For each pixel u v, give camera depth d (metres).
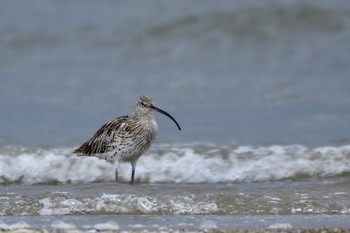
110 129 20.89
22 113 30.88
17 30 44.28
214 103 32.78
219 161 22.94
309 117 29.98
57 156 23.06
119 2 46.88
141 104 20.86
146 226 16.53
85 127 28.72
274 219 17.45
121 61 40.94
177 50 42.25
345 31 42.56
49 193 18.75
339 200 18.88
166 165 22.64
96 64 40.28
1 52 42.47
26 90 34.97
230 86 35.84
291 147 24.23
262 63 39.84
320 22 42.75
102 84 36.34
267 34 42.59
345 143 25.41
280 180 21.77
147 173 22.12
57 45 43.47
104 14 45.81
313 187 20.11
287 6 43.62
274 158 23.05
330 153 23.30
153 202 18.31
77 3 47.47
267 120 29.66
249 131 27.80
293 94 34.09
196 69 39.03
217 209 18.27
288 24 43.09
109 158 20.98
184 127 28.72
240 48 42.22
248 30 43.03
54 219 17.19
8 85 35.91
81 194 18.70
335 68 38.34
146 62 40.78
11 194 18.78
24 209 17.92
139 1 46.44
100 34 43.97
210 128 28.45
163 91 35.12
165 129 28.44
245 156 23.27
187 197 18.64
